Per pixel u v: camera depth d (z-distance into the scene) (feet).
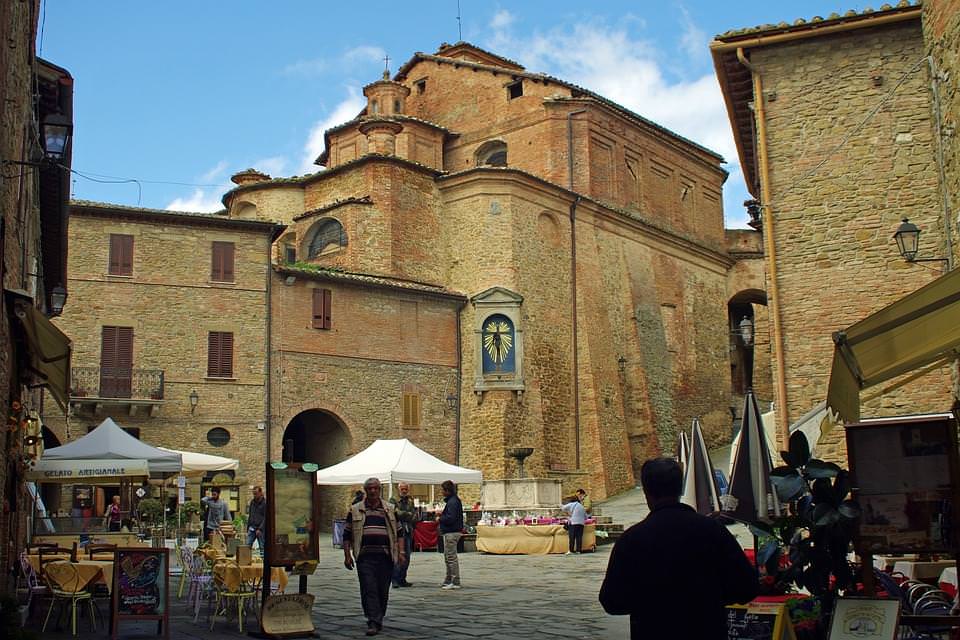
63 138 52.90
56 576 44.65
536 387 146.82
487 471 141.38
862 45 73.92
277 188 164.14
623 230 169.17
